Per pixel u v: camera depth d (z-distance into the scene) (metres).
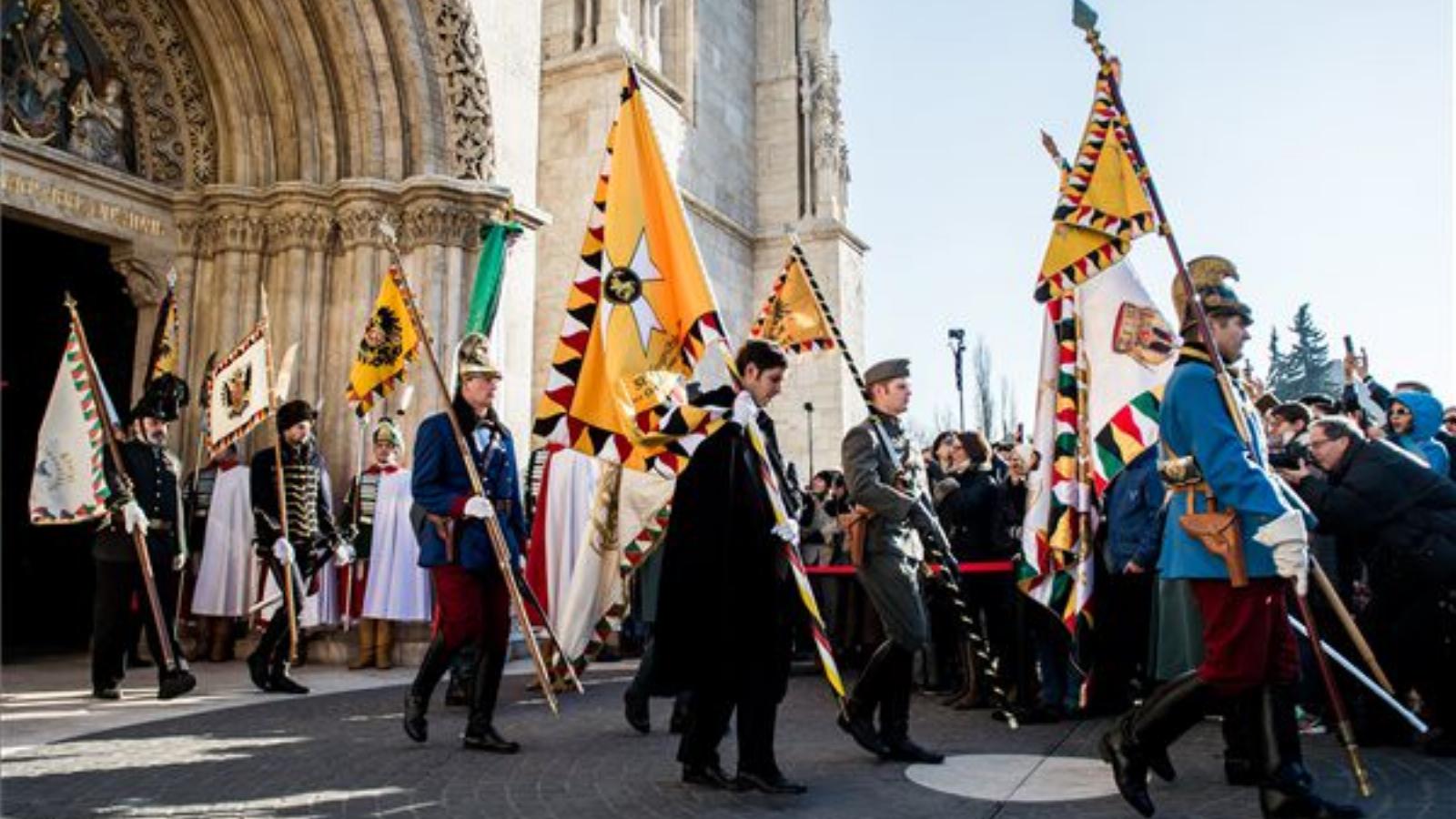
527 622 5.56
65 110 9.53
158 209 10.17
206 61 10.38
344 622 9.06
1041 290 4.77
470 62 10.59
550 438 4.80
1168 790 4.43
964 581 7.08
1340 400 8.02
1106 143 4.73
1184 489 3.82
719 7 23.39
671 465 4.56
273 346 10.10
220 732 5.77
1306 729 5.83
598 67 17.75
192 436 9.97
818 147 24.17
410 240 10.21
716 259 22.16
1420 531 5.14
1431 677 5.11
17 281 11.00
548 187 17.84
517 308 11.05
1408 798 4.19
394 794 4.27
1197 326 4.01
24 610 10.80
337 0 10.09
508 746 5.15
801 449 22.88
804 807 4.05
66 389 7.11
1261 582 3.62
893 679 5.00
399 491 9.00
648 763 4.93
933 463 9.08
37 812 3.96
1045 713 6.39
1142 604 6.50
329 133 10.41
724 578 4.24
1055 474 5.59
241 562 9.29
